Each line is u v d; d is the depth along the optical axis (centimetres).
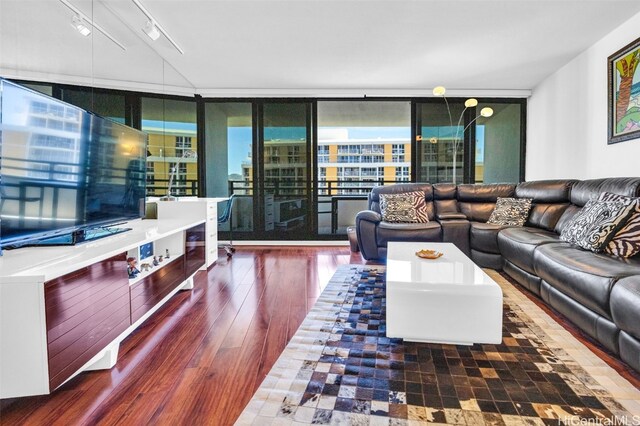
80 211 196
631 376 159
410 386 152
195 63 402
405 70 427
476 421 129
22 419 133
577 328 212
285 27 313
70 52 318
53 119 175
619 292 163
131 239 208
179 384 156
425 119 521
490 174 531
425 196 445
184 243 280
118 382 158
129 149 255
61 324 140
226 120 523
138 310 205
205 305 259
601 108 349
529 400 141
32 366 133
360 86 493
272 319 230
